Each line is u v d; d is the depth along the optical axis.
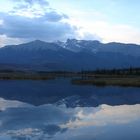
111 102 66.81
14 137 29.41
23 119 41.75
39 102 67.81
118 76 168.88
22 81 163.12
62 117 43.84
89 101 69.56
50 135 30.11
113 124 36.94
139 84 114.69
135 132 31.42
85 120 40.69
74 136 29.59
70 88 109.44
